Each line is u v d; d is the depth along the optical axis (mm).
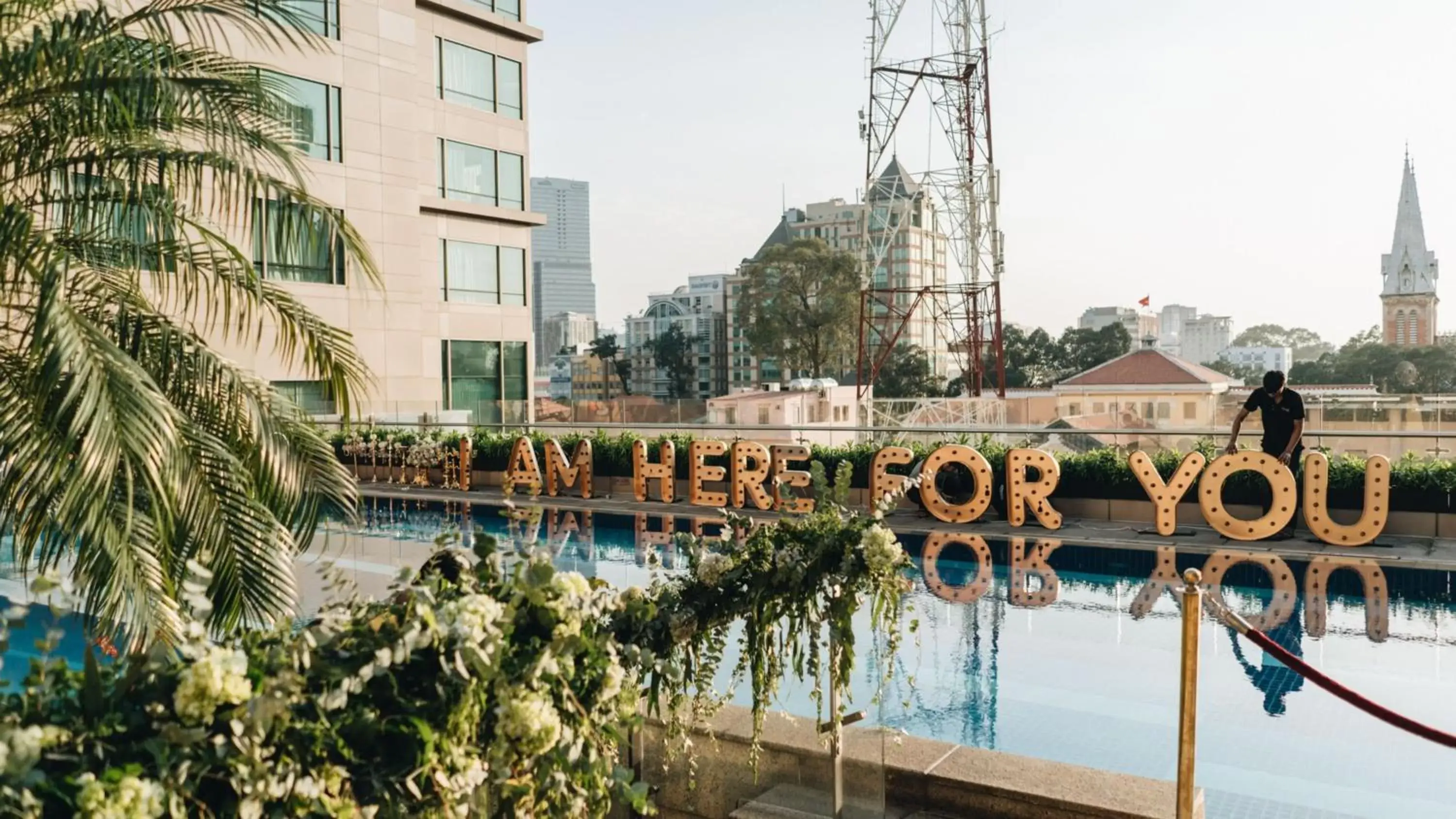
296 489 8305
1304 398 21781
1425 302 183500
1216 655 9438
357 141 32250
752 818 5211
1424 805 6191
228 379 8070
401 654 2900
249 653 2910
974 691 8539
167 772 2381
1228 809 6199
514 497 21312
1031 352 142625
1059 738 7469
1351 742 7254
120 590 6406
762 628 4801
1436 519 14391
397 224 33562
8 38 7488
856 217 197750
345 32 31891
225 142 8148
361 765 2797
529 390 41188
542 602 3434
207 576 2939
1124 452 17000
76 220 8211
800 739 5270
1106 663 9234
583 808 3611
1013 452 16141
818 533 4938
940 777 5566
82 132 7477
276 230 8086
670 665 4195
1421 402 20453
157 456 6242
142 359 7887
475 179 38906
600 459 21469
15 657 9109
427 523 18578
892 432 18984
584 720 3449
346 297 31656
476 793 3225
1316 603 11258
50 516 6824
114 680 2734
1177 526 15867
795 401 43250
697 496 19469
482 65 39219
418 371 34188
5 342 7426
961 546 15023
